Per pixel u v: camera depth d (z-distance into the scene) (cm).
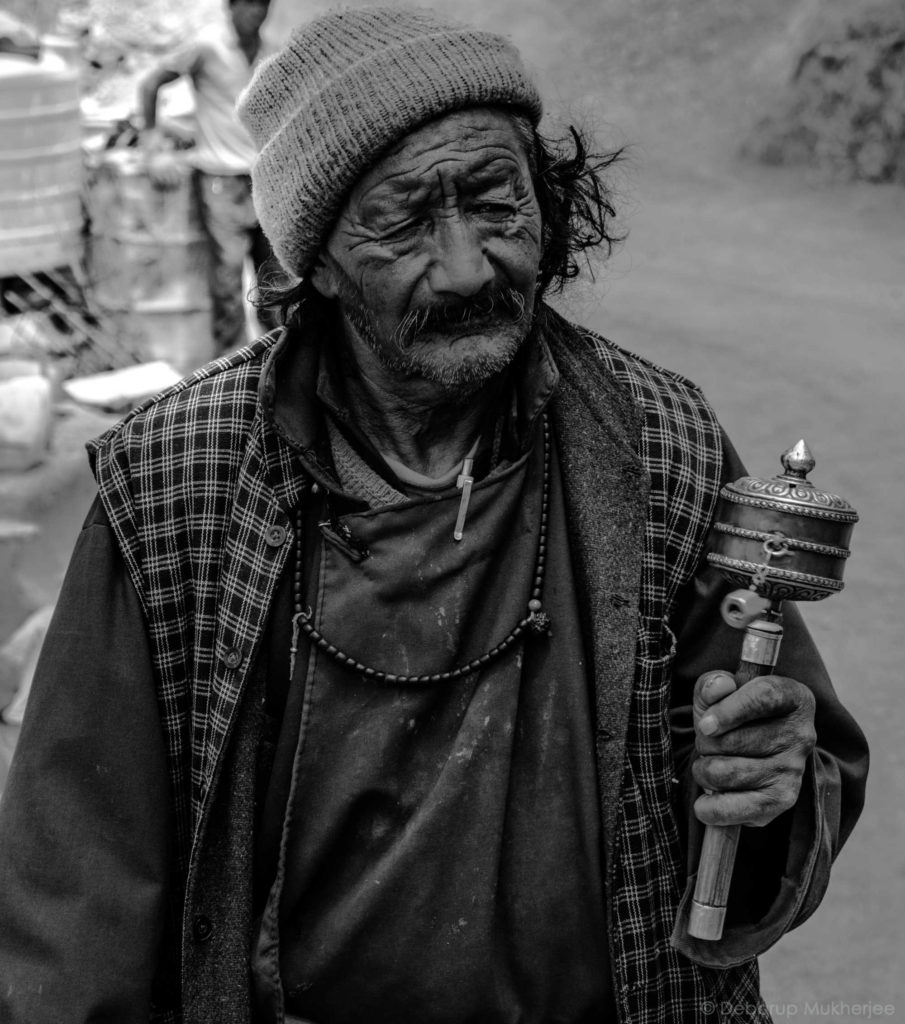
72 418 435
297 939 160
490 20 1312
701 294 807
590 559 161
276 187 153
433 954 156
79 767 156
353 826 158
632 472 161
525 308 152
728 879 157
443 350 150
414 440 161
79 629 158
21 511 380
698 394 173
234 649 157
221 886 159
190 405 161
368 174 147
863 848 366
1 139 427
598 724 160
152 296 557
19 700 341
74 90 453
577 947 160
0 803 160
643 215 977
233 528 158
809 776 160
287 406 158
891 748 403
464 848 155
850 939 337
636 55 1244
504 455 162
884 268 859
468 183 146
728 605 154
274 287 165
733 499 153
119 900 155
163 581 159
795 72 1116
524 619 159
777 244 912
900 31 1078
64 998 151
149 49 838
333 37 149
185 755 161
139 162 559
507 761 157
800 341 731
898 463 586
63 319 506
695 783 163
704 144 1134
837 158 1073
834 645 455
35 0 845
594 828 159
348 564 157
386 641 156
